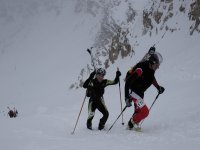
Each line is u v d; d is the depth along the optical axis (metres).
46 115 14.49
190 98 11.62
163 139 6.61
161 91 7.93
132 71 7.62
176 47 23.50
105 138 7.43
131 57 29.16
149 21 29.58
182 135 6.70
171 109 10.20
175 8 27.62
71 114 14.21
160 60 7.65
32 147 6.95
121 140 6.96
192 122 7.68
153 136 7.01
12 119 14.38
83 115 13.46
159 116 9.36
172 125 7.86
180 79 17.55
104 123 8.95
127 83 7.47
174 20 26.75
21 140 8.11
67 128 10.04
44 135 8.84
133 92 7.73
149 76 7.67
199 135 6.50
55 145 6.99
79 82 32.09
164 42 25.56
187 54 20.92
